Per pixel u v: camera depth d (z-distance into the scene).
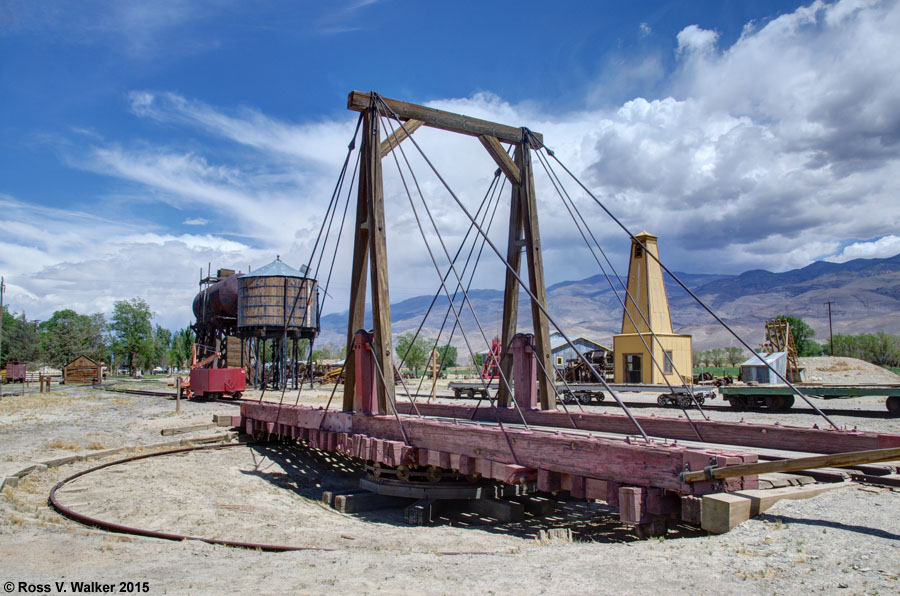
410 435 12.90
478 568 6.33
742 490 7.70
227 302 52.12
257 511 12.45
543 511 12.77
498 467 10.43
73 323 100.69
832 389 23.58
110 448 18.39
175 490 13.77
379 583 5.86
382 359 14.20
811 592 4.97
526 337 15.26
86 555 7.43
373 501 13.81
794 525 6.73
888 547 5.80
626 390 31.59
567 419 14.24
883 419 20.91
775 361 31.77
